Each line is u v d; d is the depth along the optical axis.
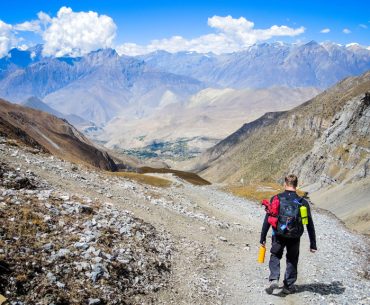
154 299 11.25
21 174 19.28
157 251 14.91
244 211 38.44
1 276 9.15
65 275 10.35
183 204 31.28
